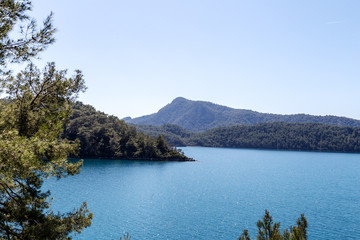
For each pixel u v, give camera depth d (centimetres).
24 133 1033
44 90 1183
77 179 9194
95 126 17162
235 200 7119
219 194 7900
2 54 899
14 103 1087
